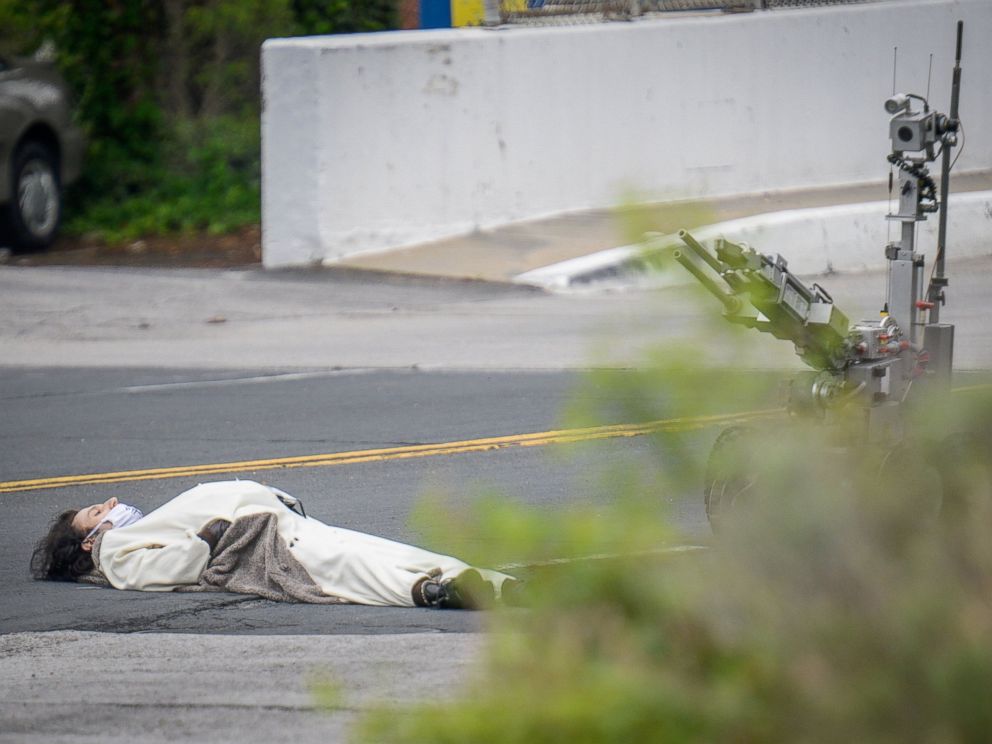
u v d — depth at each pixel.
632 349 7.99
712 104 69.19
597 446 8.05
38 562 25.23
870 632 7.59
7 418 40.94
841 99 72.12
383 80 64.25
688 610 7.78
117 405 42.06
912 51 72.50
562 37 66.88
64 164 71.19
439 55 64.88
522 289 58.38
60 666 19.30
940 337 22.28
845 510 8.53
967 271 59.09
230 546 23.70
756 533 8.47
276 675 17.31
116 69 78.31
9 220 68.19
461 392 41.53
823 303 20.02
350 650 18.77
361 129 64.31
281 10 78.94
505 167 66.62
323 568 22.75
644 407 7.92
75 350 51.00
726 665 7.55
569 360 45.25
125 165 77.00
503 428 36.66
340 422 38.47
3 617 22.83
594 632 7.80
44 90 70.19
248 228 73.06
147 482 33.19
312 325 53.88
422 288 59.47
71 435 38.53
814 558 8.25
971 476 9.05
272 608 22.31
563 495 28.20
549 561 7.86
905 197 22.58
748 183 70.06
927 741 7.21
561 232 64.94
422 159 65.12
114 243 71.69
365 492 30.94
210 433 38.00
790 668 7.47
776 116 70.56
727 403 7.89
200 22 77.81
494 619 8.07
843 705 7.27
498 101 66.12
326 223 64.44
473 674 8.78
